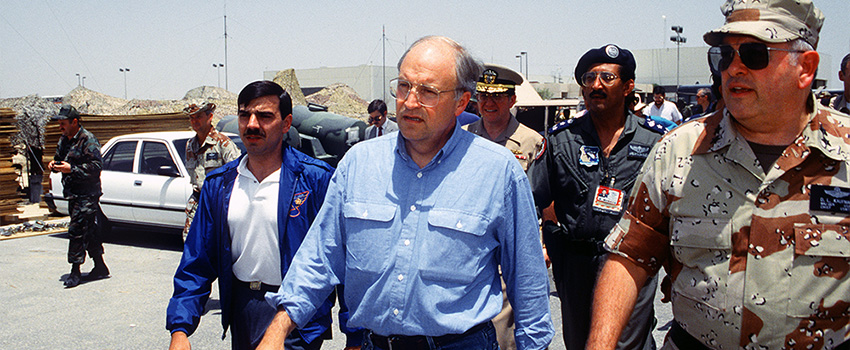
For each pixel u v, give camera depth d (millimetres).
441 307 2070
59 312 5840
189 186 8172
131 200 8594
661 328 5027
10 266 7695
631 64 3477
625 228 2000
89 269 7500
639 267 1988
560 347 4684
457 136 2180
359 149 2275
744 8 1714
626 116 3525
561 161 3557
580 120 3625
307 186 3035
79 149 6699
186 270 2963
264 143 3014
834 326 1694
